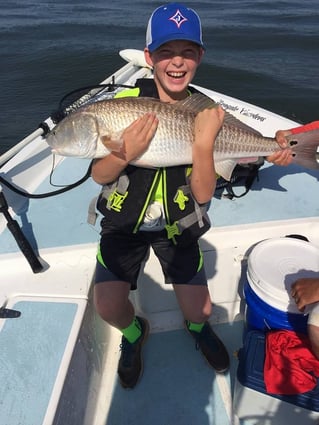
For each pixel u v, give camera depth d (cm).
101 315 211
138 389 219
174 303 257
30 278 231
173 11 204
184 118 201
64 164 355
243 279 262
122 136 190
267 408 184
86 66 1259
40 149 359
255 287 198
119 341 247
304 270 201
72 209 292
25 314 204
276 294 187
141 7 2577
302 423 180
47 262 242
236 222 284
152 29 208
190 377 225
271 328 194
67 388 175
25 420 156
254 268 201
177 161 205
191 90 242
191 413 208
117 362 234
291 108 979
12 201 294
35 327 196
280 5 2627
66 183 326
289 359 176
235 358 234
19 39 1631
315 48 1466
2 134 877
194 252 230
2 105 1020
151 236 224
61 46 1483
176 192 213
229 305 256
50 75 1199
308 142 243
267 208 302
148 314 253
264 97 1038
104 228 232
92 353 212
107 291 213
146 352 237
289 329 189
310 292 174
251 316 205
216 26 1847
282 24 1883
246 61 1309
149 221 216
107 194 219
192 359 234
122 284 216
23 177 319
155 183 211
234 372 227
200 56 218
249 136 230
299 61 1316
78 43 1534
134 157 195
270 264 204
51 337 191
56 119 310
